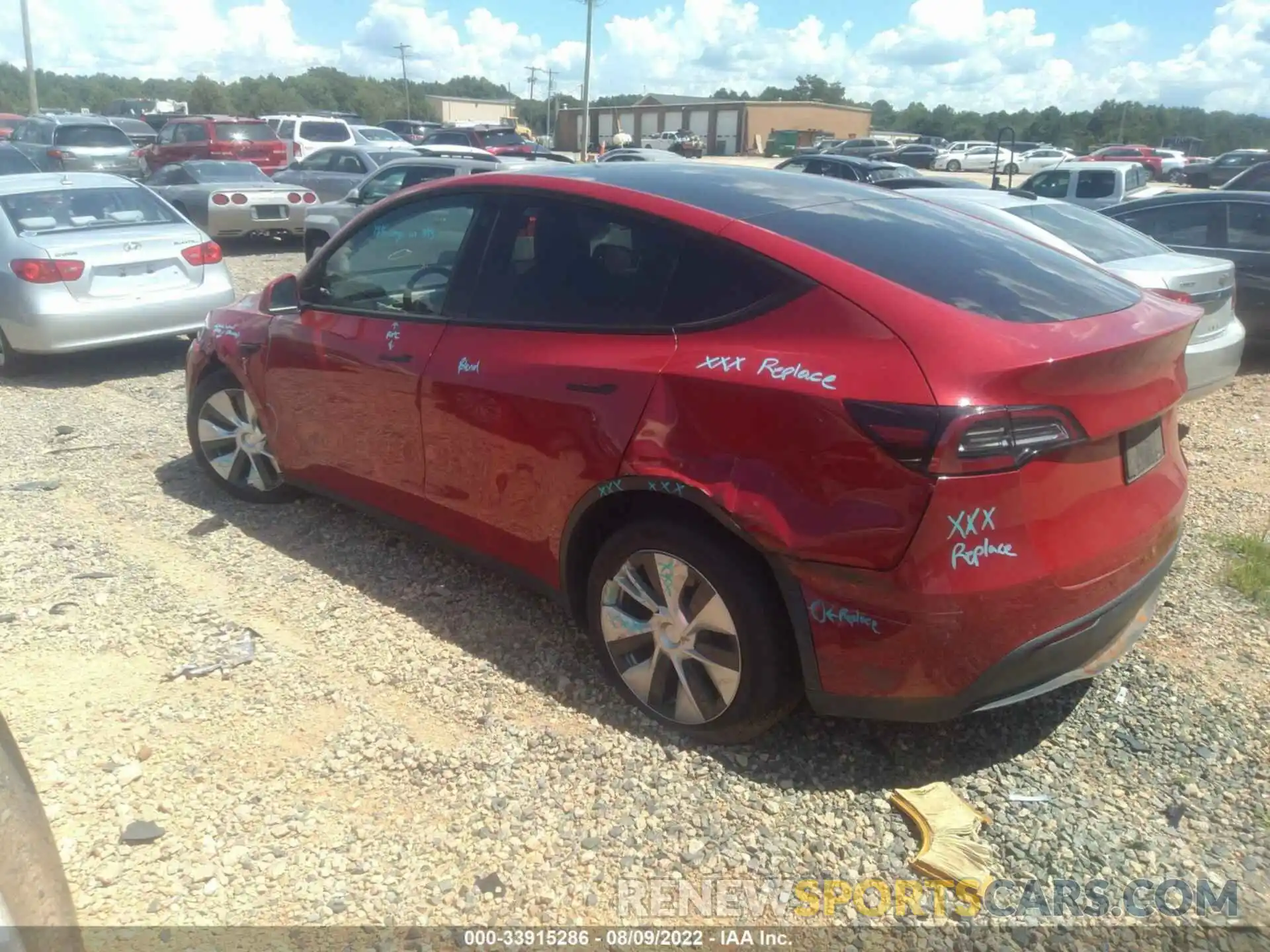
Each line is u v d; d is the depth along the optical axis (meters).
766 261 3.06
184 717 3.42
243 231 15.74
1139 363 2.89
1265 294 8.78
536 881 2.73
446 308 3.91
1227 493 5.68
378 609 4.16
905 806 2.98
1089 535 2.84
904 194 4.02
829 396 2.73
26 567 4.55
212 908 2.63
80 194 8.64
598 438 3.24
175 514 5.20
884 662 2.78
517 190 3.77
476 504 3.80
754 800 3.03
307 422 4.57
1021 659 2.77
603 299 3.40
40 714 3.42
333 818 2.96
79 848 2.82
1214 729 3.37
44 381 8.22
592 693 3.56
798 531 2.79
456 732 3.35
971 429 2.58
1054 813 2.99
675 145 54.53
